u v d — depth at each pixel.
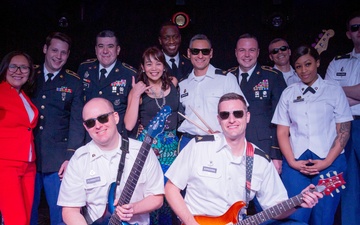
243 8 5.64
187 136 3.98
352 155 4.05
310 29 5.56
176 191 3.09
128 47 5.73
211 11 5.67
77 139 3.93
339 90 3.69
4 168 3.62
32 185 3.79
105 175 2.98
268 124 4.08
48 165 3.88
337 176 2.86
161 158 3.75
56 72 4.05
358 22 4.06
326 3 5.52
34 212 3.97
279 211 2.89
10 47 5.67
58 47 3.97
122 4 5.68
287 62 4.81
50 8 5.59
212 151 3.09
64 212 2.98
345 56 4.22
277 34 5.58
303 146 3.69
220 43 5.69
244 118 3.03
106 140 2.90
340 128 3.66
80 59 5.68
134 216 2.97
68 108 4.02
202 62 4.00
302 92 3.75
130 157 3.00
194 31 5.68
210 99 3.96
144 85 3.80
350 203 4.07
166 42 4.59
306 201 2.84
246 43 4.17
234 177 3.07
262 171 3.08
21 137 3.70
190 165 3.10
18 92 3.81
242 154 3.10
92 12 5.63
